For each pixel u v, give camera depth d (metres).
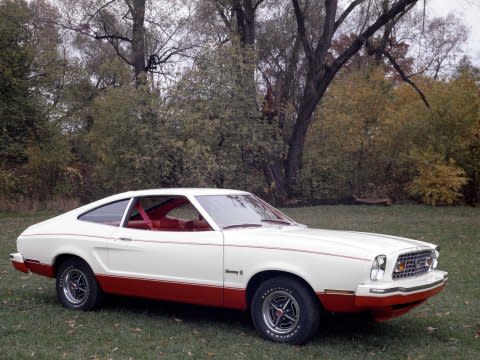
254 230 6.55
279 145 21.25
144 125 18.45
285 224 7.14
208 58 19.12
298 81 33.25
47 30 30.53
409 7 24.64
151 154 18.03
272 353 5.66
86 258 7.23
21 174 26.88
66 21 29.86
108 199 7.45
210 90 18.81
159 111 18.66
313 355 5.65
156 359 5.51
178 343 6.05
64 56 34.09
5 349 5.80
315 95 26.23
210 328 6.61
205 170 17.52
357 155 25.89
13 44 25.09
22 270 7.87
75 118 26.97
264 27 33.44
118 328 6.60
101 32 31.06
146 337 6.24
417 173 25.70
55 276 7.68
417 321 7.01
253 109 19.48
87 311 7.35
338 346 5.97
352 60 36.47
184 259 6.50
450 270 10.55
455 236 15.55
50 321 6.88
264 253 6.04
